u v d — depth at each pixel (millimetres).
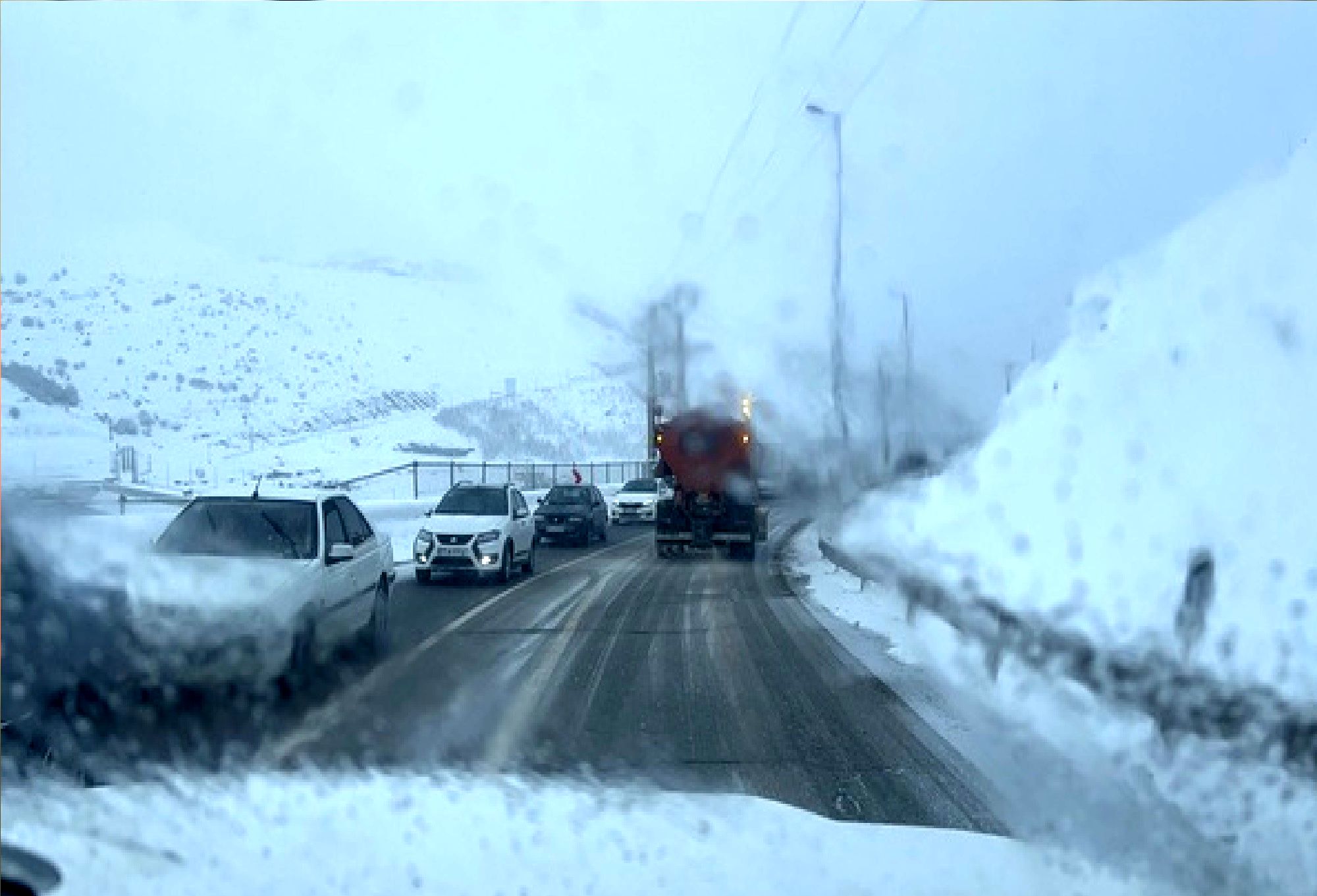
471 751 7465
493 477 42125
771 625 13805
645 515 37562
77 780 5891
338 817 5555
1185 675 8320
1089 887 4977
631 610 15375
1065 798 6410
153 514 14867
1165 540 11336
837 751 7590
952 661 11078
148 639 7605
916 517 18594
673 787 6566
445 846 5195
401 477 39469
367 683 9836
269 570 9172
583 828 5566
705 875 4918
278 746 7254
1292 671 8070
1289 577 9297
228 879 4562
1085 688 9180
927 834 5664
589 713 8781
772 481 24953
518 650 11844
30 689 6645
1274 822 5965
